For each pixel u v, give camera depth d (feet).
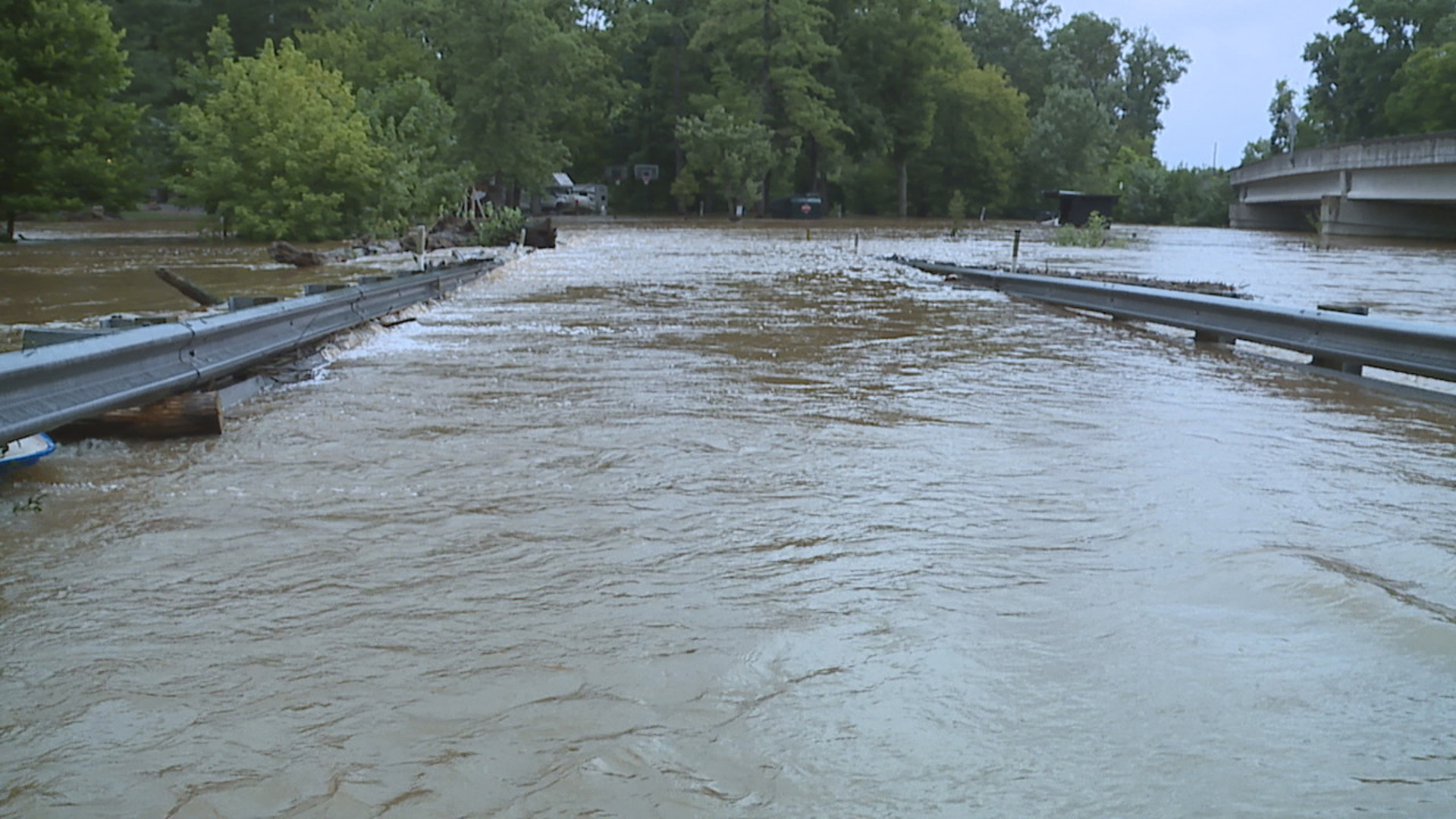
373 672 12.69
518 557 16.76
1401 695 12.19
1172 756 10.83
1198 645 13.53
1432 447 24.95
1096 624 14.20
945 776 10.43
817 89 286.05
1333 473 22.34
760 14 276.62
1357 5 332.39
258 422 26.84
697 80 313.94
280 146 124.77
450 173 148.87
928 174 336.70
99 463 22.79
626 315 51.08
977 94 328.08
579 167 349.82
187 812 9.78
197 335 27.17
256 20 260.62
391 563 16.48
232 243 118.83
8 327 44.21
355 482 21.24
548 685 12.36
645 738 11.13
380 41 243.60
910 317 50.80
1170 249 139.13
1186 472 22.21
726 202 317.42
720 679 12.51
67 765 10.59
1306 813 9.83
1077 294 54.65
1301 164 217.77
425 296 56.54
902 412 28.19
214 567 16.30
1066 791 10.18
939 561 16.65
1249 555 16.83
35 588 15.42
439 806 9.89
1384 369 33.17
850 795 10.08
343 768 10.53
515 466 22.41
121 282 68.08
